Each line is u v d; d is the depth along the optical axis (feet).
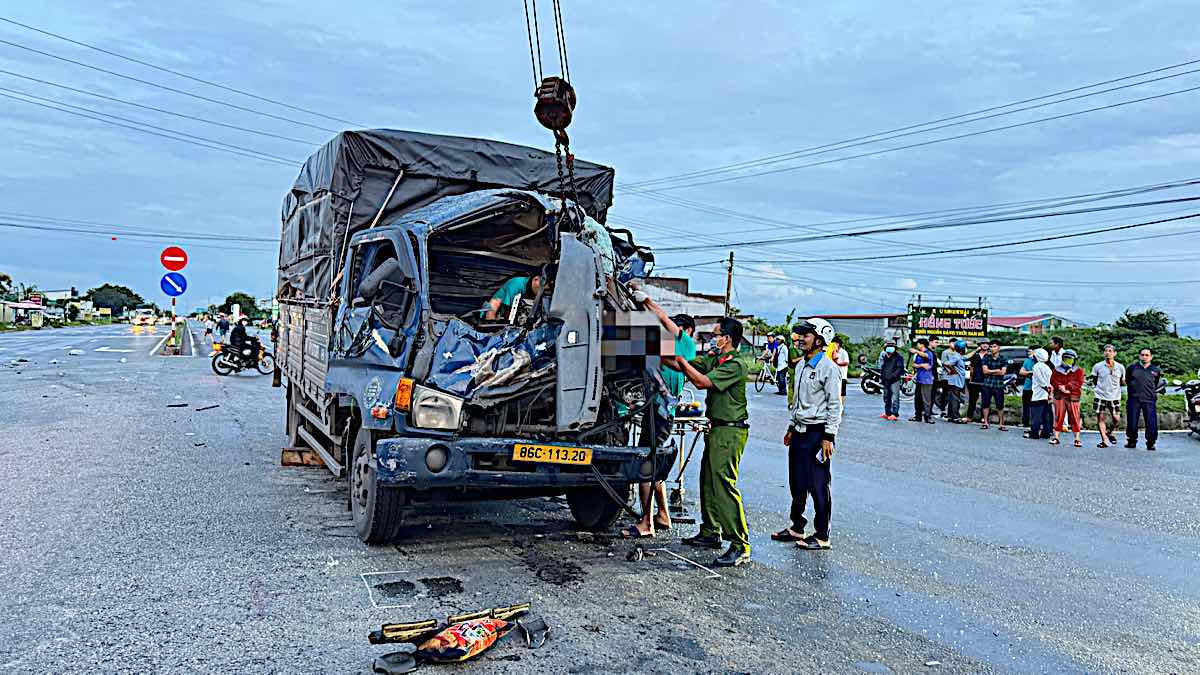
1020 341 148.56
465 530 22.03
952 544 22.67
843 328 214.48
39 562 17.62
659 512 23.40
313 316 27.73
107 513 22.16
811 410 21.71
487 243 24.31
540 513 24.50
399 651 13.48
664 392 20.40
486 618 14.67
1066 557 21.80
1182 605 18.10
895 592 18.19
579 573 18.53
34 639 13.51
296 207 32.04
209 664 12.82
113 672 12.39
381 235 21.44
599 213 27.30
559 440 19.33
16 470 27.43
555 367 19.30
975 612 17.10
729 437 19.98
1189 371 127.65
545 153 26.48
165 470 28.63
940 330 153.38
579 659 13.65
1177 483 34.35
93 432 36.47
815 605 17.06
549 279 20.20
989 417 59.21
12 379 60.03
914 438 47.21
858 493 29.50
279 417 45.06
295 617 14.98
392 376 18.60
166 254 87.45
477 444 18.13
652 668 13.43
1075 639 15.76
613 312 19.90
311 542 20.17
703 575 18.81
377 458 17.58
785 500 27.86
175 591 16.14
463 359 18.58
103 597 15.64
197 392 56.59
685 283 174.91
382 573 17.84
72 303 309.42
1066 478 34.58
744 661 13.92
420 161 24.86
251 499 24.71
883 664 14.08
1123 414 60.85
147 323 216.54
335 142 24.88
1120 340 149.79
